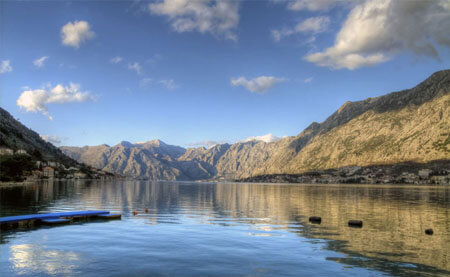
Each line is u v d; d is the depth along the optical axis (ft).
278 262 60.13
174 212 144.66
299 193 380.37
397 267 57.57
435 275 53.16
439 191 455.63
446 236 87.97
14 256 61.26
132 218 119.55
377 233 92.02
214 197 280.10
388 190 498.69
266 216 132.87
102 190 363.15
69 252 64.85
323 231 94.84
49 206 158.30
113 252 65.31
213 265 57.47
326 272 54.44
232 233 89.76
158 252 66.03
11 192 261.24
